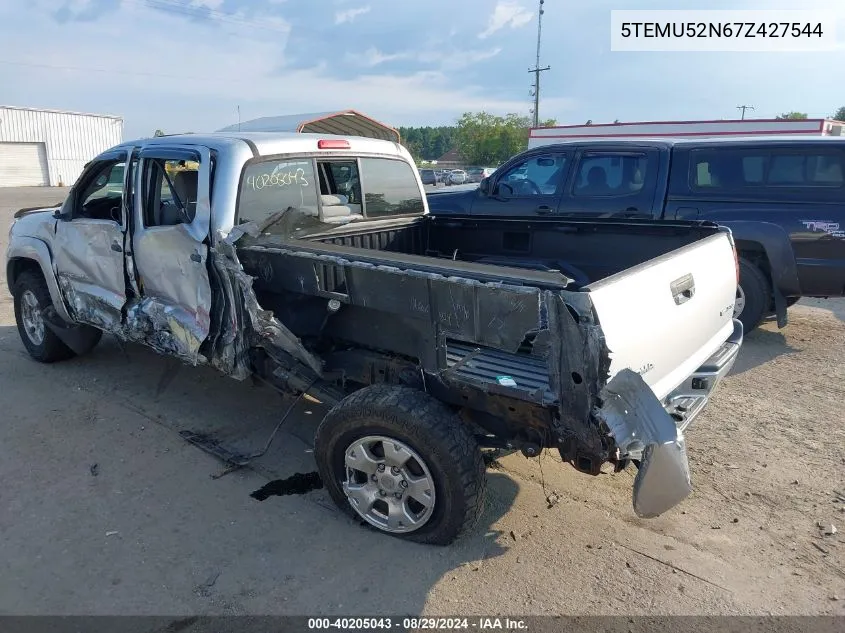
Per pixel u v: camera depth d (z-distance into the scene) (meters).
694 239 4.34
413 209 5.58
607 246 4.77
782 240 6.26
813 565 3.26
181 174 4.25
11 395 5.16
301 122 20.38
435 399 3.24
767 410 5.07
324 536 3.44
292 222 4.26
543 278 2.81
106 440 4.45
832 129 22.16
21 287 5.72
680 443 2.65
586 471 3.01
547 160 7.76
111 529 3.47
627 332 2.81
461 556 3.30
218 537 3.42
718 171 6.67
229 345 3.93
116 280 4.68
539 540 3.44
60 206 5.71
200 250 3.95
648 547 3.39
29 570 3.14
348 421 3.31
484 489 3.20
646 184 7.01
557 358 2.79
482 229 5.34
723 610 2.95
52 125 40.69
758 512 3.71
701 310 3.55
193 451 4.33
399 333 3.41
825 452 4.39
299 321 3.93
